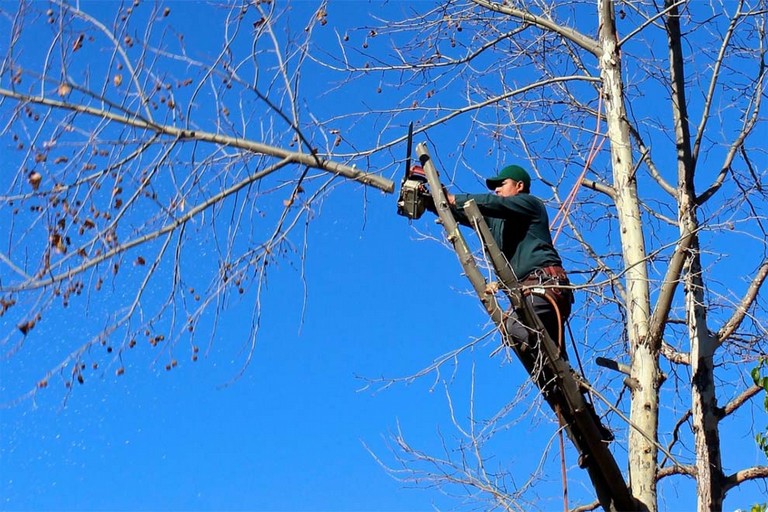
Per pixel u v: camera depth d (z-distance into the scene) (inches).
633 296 296.8
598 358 302.5
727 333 315.0
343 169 232.8
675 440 321.7
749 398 309.6
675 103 324.5
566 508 237.9
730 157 321.7
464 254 239.6
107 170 207.6
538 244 257.6
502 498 263.7
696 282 311.4
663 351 324.2
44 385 205.2
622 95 319.6
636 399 285.6
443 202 241.4
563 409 245.8
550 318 251.3
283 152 225.8
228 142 218.8
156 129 211.9
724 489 304.2
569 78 326.0
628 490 251.6
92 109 208.1
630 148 314.8
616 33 326.6
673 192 329.1
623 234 304.5
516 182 280.5
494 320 239.8
